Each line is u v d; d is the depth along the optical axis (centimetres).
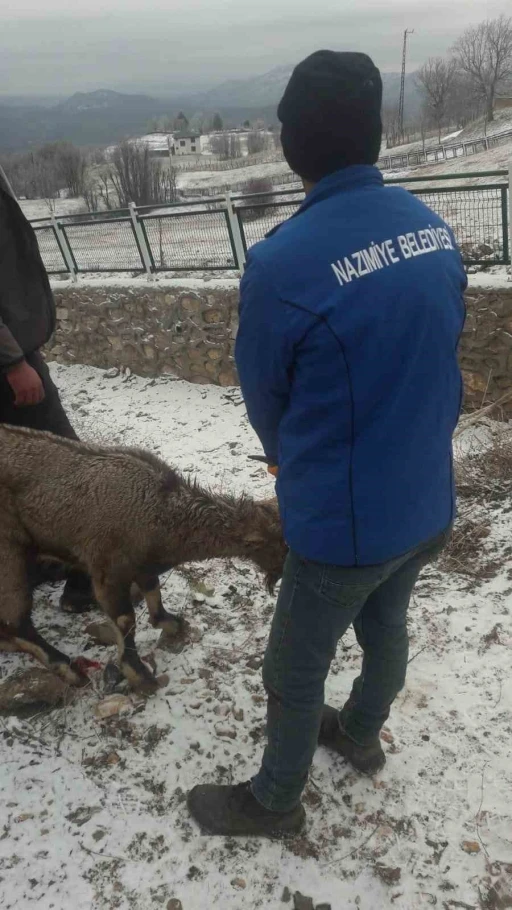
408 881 250
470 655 348
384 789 282
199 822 269
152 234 881
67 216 971
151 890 250
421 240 181
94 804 281
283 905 245
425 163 3209
